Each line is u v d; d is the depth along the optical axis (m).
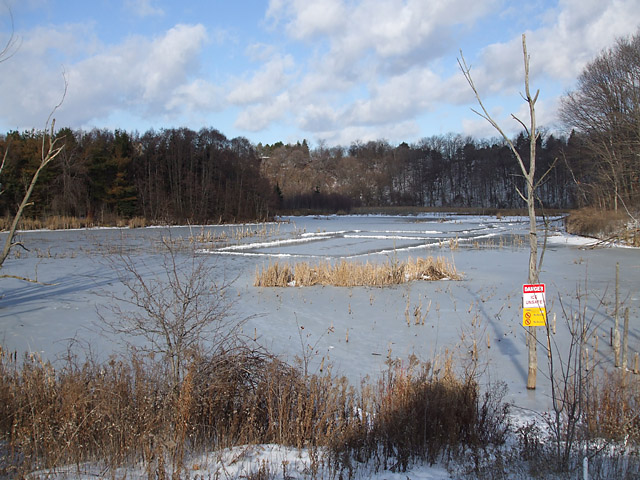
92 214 49.41
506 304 12.83
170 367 5.71
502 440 5.04
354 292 14.65
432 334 10.12
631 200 29.39
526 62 5.92
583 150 35.75
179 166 56.56
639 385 6.19
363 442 4.77
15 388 5.03
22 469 3.82
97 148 51.50
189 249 26.23
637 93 30.80
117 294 13.52
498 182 97.88
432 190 105.12
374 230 44.53
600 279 16.42
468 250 26.67
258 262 21.41
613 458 4.21
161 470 3.59
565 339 9.57
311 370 7.74
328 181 117.81
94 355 8.05
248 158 69.88
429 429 4.91
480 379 7.51
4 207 43.84
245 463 4.21
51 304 12.38
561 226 47.41
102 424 4.56
